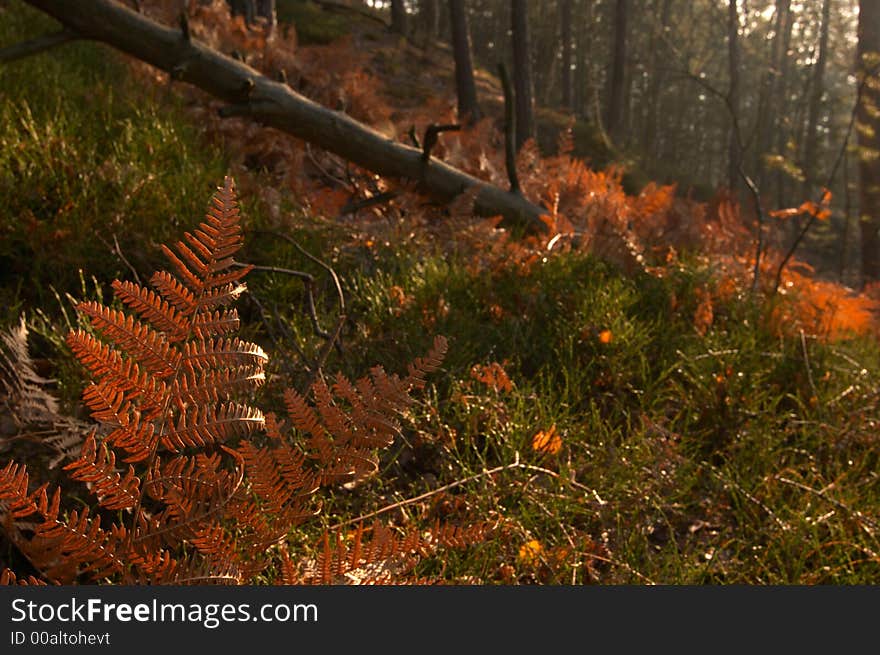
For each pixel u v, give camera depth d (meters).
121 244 3.17
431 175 4.96
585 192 5.18
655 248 4.63
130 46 4.73
